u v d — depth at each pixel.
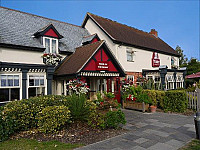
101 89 14.12
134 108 11.70
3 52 9.99
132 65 16.98
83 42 15.36
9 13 13.06
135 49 17.58
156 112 10.88
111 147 5.14
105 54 11.98
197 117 5.84
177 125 7.61
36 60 11.42
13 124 6.29
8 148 5.08
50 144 5.41
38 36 12.23
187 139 5.77
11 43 10.16
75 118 7.49
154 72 17.03
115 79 14.99
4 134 5.80
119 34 17.39
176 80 18.75
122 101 13.00
